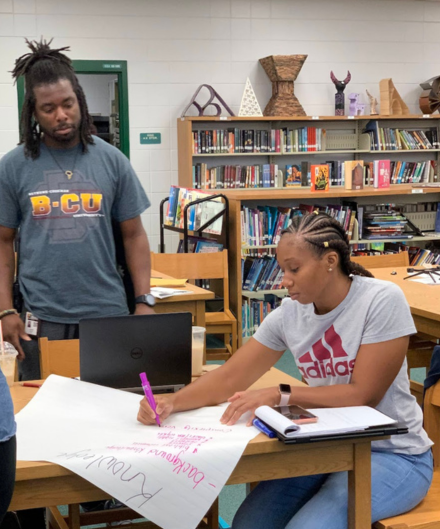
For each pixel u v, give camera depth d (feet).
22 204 8.04
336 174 23.18
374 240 20.75
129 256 8.62
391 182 24.14
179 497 4.69
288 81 22.74
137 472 4.66
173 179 23.08
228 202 17.81
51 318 8.02
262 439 4.97
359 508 5.25
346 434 4.92
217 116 22.15
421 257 22.00
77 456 4.72
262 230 19.56
